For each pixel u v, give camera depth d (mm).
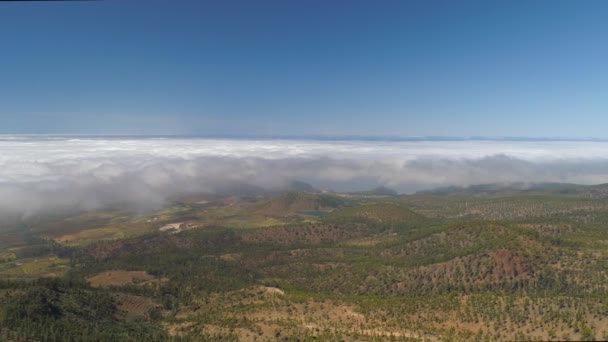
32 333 195875
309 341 199125
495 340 183000
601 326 175750
